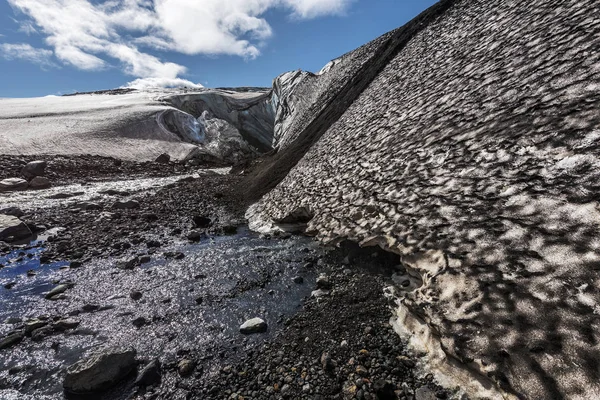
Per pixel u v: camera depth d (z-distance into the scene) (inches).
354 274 259.4
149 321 222.5
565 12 304.2
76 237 425.7
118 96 3991.1
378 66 802.2
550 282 137.7
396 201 267.7
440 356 149.6
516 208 180.5
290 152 791.1
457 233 195.5
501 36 379.6
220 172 1566.2
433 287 177.6
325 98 1215.6
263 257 325.1
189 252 361.1
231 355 181.3
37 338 205.9
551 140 198.2
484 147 241.4
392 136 386.0
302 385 152.2
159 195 757.9
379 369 154.9
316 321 205.5
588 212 151.2
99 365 165.5
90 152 1667.1
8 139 1482.5
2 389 163.8
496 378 121.7
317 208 368.8
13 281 296.2
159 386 160.4
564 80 229.0
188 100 3976.4
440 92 387.2
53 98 3700.8
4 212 530.0
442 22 663.8
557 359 114.0
